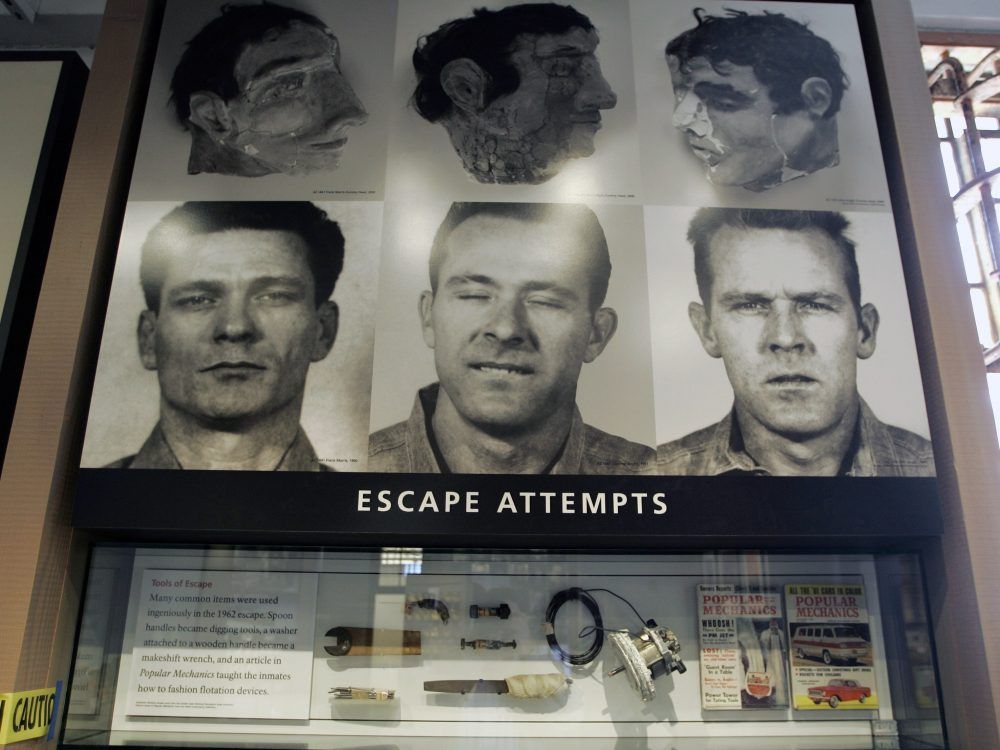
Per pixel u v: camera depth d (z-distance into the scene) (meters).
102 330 2.27
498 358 2.18
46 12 2.88
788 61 2.51
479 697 2.14
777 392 2.18
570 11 2.53
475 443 2.11
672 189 2.35
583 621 2.19
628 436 2.12
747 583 2.23
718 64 2.49
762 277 2.27
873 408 2.17
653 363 2.19
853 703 2.16
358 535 2.09
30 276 2.37
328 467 2.08
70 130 2.56
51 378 2.12
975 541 2.08
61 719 2.04
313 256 2.25
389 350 2.18
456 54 2.46
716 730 2.15
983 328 2.97
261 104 2.40
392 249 2.26
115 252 2.34
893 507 2.09
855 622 2.21
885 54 2.54
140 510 2.04
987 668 1.98
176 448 2.09
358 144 2.37
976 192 3.05
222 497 2.05
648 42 2.51
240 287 2.22
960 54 3.12
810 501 2.09
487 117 2.40
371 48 2.46
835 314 2.25
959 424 2.17
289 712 2.11
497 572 2.21
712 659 2.19
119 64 2.44
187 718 2.09
